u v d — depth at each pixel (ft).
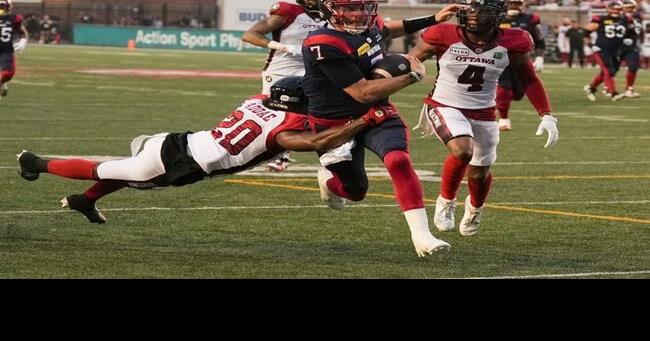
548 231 88.53
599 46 251.60
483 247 81.71
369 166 129.59
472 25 82.69
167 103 219.00
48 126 167.32
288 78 74.84
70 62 382.63
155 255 75.56
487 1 82.07
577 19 520.83
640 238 85.56
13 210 92.63
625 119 203.82
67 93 239.30
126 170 77.97
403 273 71.20
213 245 79.97
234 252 77.41
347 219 92.79
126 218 90.33
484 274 71.36
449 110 84.53
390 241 83.25
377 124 70.49
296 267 72.54
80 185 106.52
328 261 75.00
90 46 581.12
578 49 456.04
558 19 522.47
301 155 140.36
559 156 142.92
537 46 214.69
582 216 95.86
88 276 67.67
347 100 73.20
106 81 285.43
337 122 73.61
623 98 261.85
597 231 88.53
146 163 76.84
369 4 72.02
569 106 236.02
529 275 71.15
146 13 635.66
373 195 106.22
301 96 74.18
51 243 78.74
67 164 80.02
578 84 317.83
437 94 85.56
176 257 75.10
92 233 83.10
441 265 74.43
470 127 83.87
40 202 96.78
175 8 629.51
